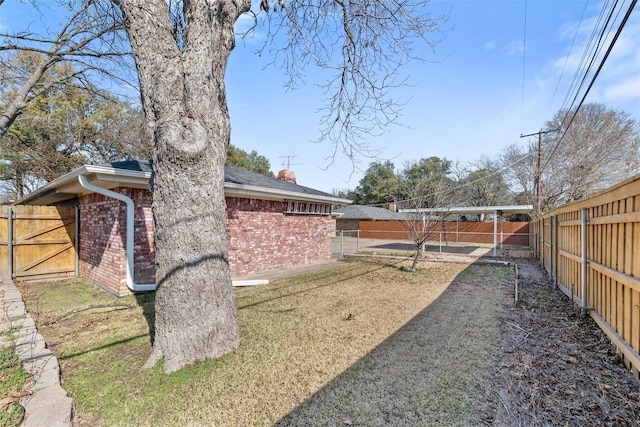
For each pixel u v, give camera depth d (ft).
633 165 67.00
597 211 14.43
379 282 26.84
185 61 11.06
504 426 7.82
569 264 20.08
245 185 27.04
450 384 9.80
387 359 11.57
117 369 10.88
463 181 101.24
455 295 22.03
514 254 50.16
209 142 11.42
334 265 37.40
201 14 11.38
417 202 36.11
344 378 10.21
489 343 13.07
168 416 8.32
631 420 8.00
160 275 11.13
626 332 10.90
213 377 10.23
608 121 69.10
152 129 11.35
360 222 97.71
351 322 15.80
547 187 77.71
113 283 21.90
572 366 10.99
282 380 10.09
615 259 11.98
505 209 50.03
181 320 10.95
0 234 26.61
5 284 24.95
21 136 51.67
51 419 7.65
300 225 38.09
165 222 11.05
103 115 58.34
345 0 17.81
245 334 13.87
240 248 29.55
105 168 18.94
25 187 63.41
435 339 13.53
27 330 14.28
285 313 17.33
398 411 8.47
